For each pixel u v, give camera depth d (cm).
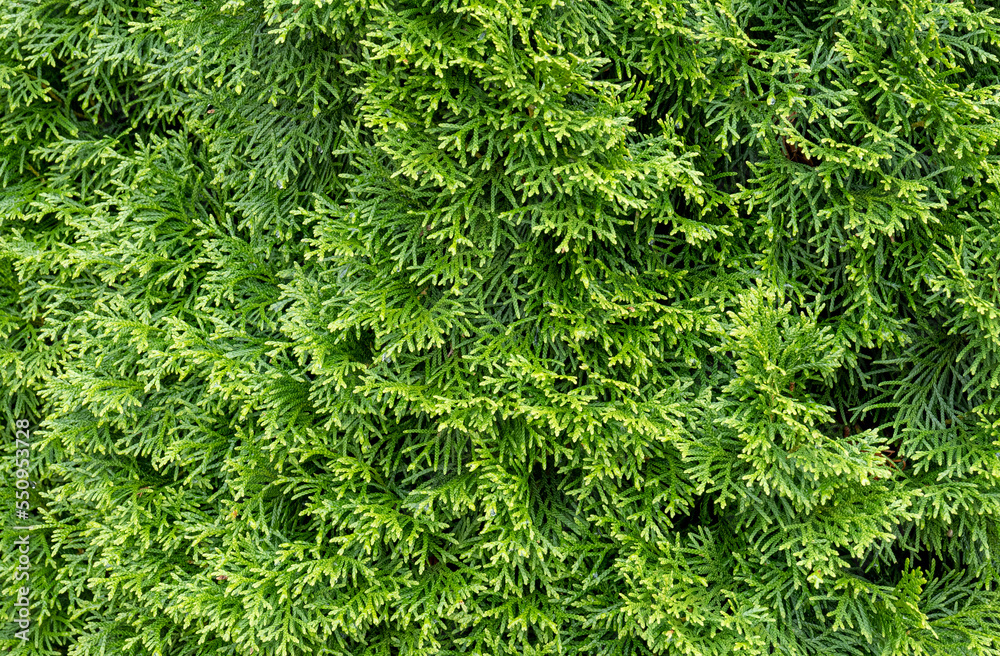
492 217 197
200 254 234
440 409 189
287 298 227
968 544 210
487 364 195
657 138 197
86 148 244
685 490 202
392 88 185
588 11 192
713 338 210
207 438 227
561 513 212
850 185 203
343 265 207
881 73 193
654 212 201
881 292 207
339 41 204
